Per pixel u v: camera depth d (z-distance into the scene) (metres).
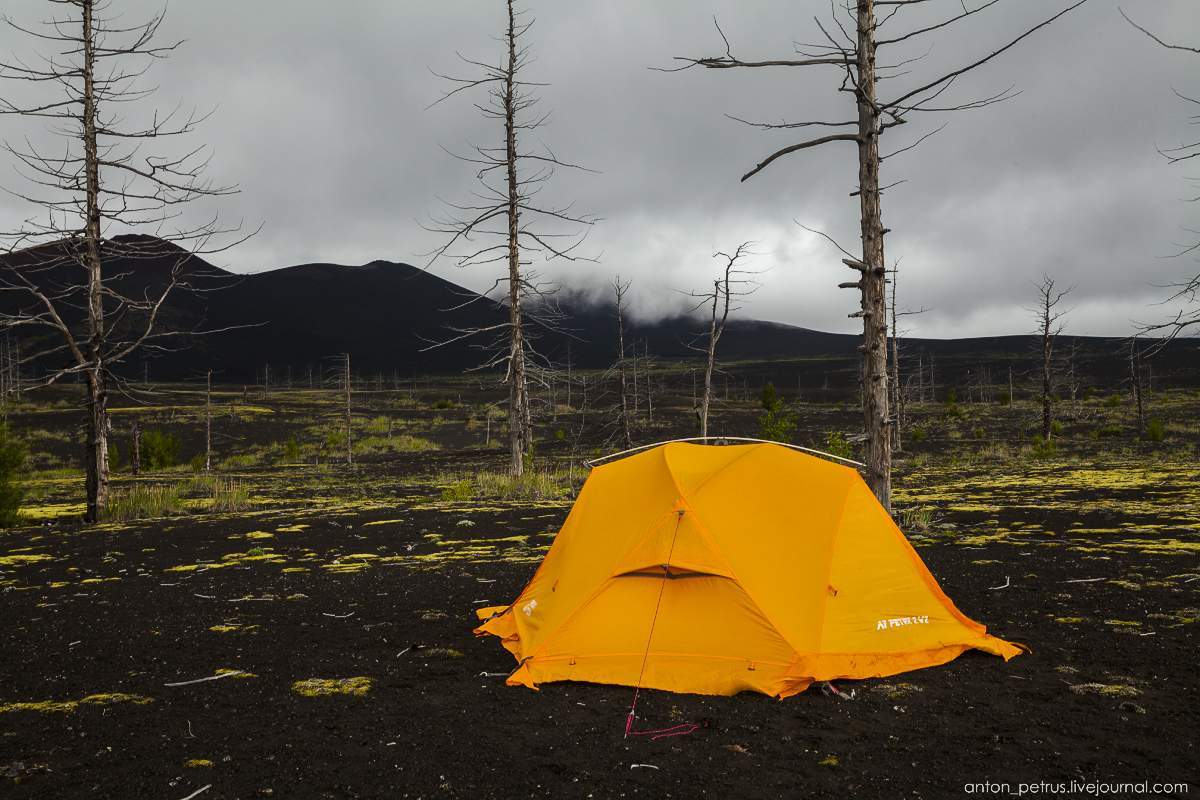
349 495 24.72
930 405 73.38
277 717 5.12
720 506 6.52
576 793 3.93
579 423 60.41
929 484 23.56
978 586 8.81
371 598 9.00
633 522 6.62
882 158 9.20
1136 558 10.27
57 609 8.73
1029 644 6.57
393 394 105.12
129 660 6.55
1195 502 16.36
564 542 7.29
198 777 4.16
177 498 21.77
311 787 4.02
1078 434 44.84
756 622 5.97
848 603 6.24
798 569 6.27
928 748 4.48
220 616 8.21
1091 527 13.41
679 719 5.09
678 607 6.17
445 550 12.70
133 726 4.96
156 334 17.88
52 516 20.59
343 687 5.77
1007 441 41.88
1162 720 4.78
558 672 6.04
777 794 3.90
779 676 5.67
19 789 4.02
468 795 3.92
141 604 8.89
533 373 25.11
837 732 4.80
